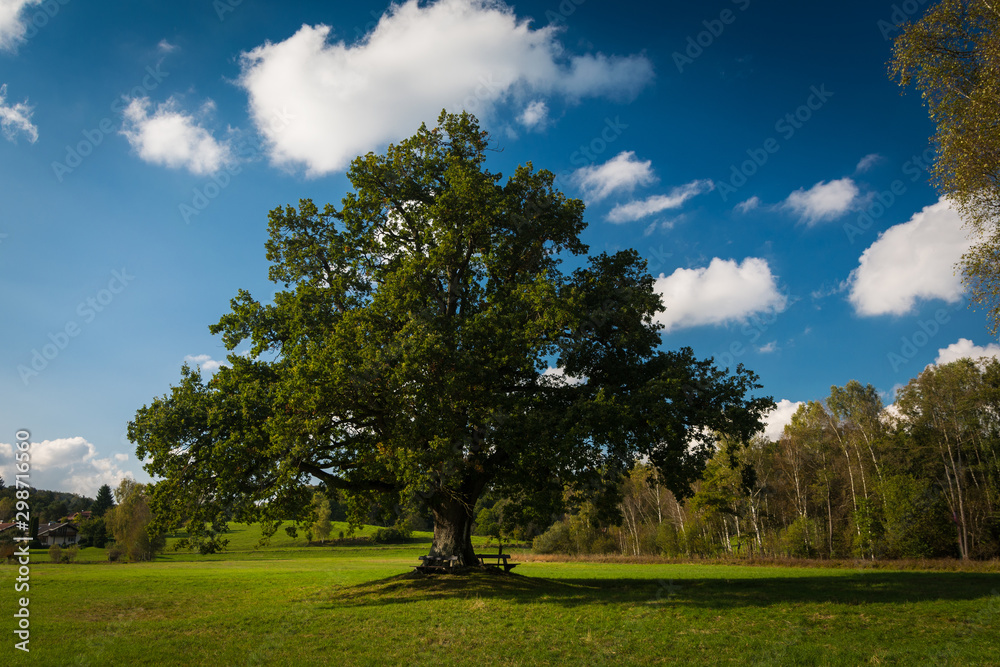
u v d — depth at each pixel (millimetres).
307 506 23266
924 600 17406
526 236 25000
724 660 11742
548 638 14047
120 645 14609
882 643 12492
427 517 28297
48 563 59219
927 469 52688
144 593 25844
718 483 59781
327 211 25188
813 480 65125
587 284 24906
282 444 19469
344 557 75062
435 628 15547
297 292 23047
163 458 21016
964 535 48844
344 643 14273
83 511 135500
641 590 21812
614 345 24078
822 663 11227
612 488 23656
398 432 19641
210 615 19078
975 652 11453
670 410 20375
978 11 16703
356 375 19641
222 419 21656
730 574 33688
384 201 25109
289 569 45125
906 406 55250
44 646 14656
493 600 19125
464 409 20875
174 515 21359
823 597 18484
